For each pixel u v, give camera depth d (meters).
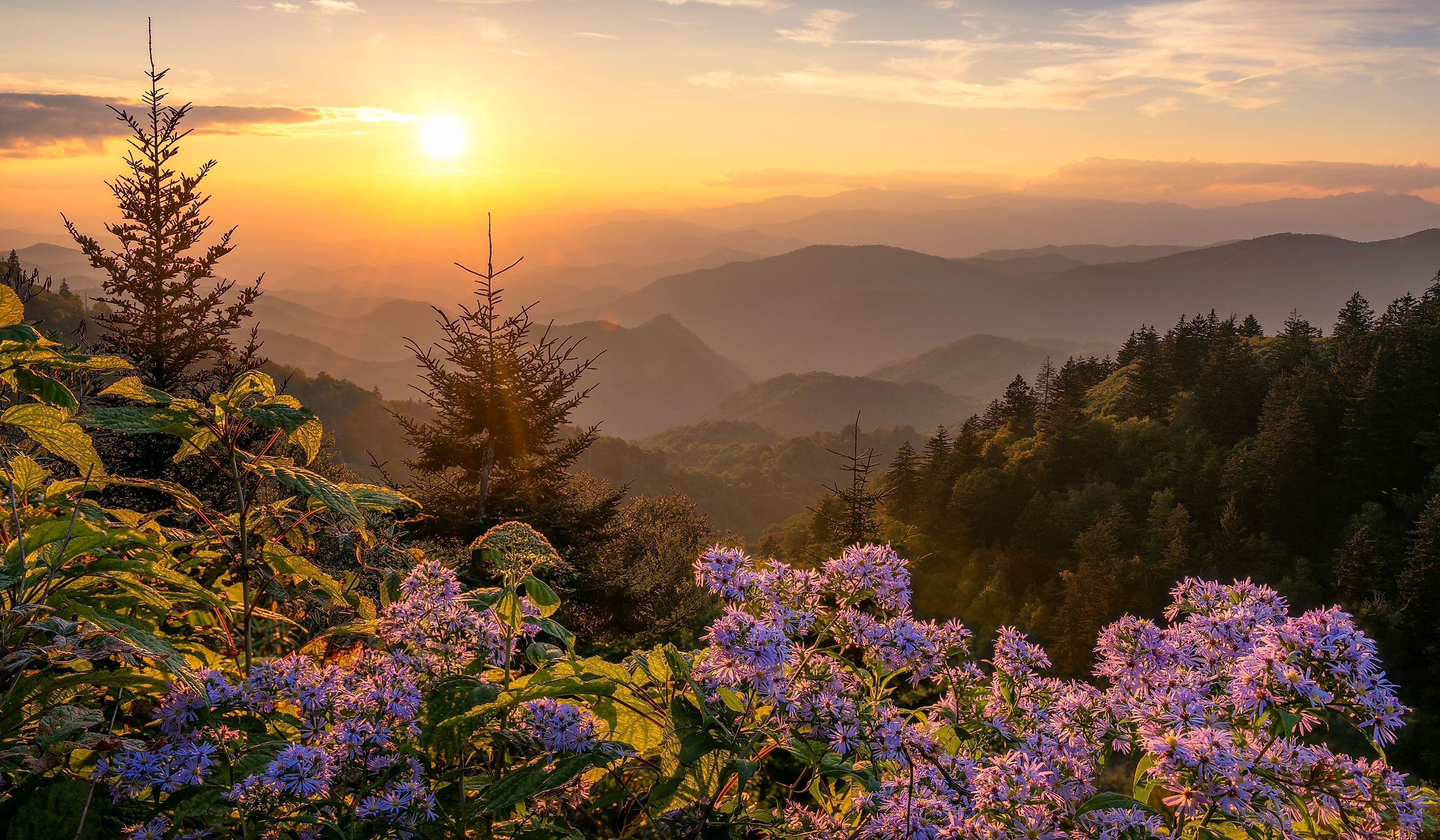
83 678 2.24
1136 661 2.61
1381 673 2.17
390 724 2.26
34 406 2.45
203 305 13.12
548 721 2.40
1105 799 2.23
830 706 2.52
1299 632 2.24
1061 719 2.75
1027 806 2.40
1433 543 69.19
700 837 2.53
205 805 2.03
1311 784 2.23
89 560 2.53
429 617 2.69
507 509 14.59
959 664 2.92
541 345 15.44
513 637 2.72
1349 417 100.44
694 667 2.64
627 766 2.80
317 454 2.96
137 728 2.56
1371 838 2.14
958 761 2.57
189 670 2.13
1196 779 2.29
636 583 16.59
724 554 2.68
